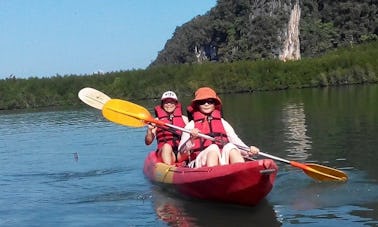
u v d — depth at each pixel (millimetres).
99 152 10922
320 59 54938
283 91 45969
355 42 83250
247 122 15539
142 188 6750
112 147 11617
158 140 7438
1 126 21797
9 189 7324
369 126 12180
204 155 5980
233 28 92125
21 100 47000
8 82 47500
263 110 20562
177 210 5578
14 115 31797
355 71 51125
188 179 5875
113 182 7344
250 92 50156
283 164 7832
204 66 53844
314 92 36969
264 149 9805
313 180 6613
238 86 52188
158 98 51688
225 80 52094
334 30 86000
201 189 5727
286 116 16734
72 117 24875
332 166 7688
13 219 5609
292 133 11961
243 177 5246
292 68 52656
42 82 48156
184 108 26453
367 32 82812
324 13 88625
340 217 5059
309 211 5293
